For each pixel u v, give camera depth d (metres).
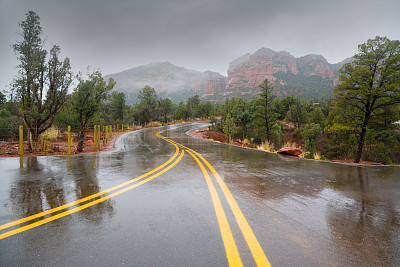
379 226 2.75
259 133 31.80
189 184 4.65
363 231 2.60
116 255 1.99
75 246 2.14
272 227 2.63
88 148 13.84
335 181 5.30
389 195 4.16
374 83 16.06
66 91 12.18
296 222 2.80
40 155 9.47
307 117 45.41
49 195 3.79
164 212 3.05
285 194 4.07
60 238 2.29
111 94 13.28
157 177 5.30
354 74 16.11
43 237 2.31
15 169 6.12
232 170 6.39
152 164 7.25
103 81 12.82
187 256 1.98
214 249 2.11
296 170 6.68
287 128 47.81
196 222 2.73
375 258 2.02
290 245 2.22
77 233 2.41
